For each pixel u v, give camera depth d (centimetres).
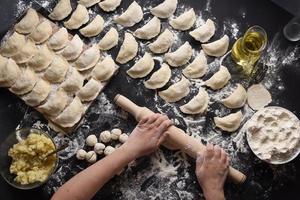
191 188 133
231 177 130
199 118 137
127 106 132
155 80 137
